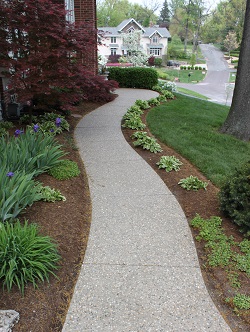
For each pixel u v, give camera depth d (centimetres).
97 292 250
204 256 293
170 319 227
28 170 403
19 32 595
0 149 407
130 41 2327
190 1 5675
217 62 5450
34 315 221
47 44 578
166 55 5159
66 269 271
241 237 316
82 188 423
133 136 634
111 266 279
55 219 336
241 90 690
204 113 909
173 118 814
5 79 719
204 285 259
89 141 622
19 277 246
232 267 274
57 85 595
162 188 432
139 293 249
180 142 614
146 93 1211
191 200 395
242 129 698
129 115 775
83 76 647
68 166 460
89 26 639
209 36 6319
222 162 523
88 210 372
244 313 231
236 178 341
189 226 342
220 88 3122
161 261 287
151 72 1335
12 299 231
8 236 252
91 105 956
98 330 217
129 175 471
